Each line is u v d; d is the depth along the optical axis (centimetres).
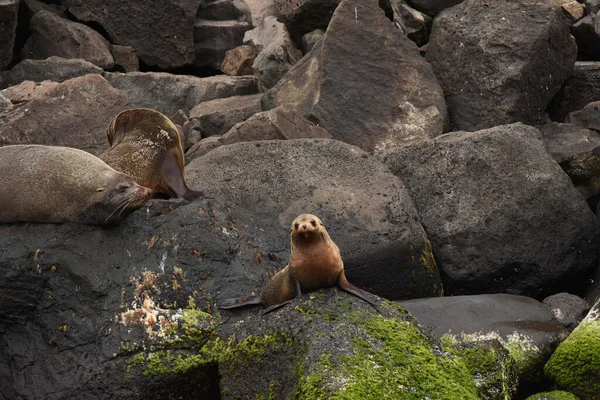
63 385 1248
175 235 1378
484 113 1972
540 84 1973
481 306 1423
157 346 1252
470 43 1994
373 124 1955
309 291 1238
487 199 1650
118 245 1366
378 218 1548
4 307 1318
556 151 1816
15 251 1334
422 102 1975
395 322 1175
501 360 1280
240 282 1368
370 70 1997
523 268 1625
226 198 1606
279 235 1496
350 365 1079
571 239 1645
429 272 1559
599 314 1340
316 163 1645
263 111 2030
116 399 1229
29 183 1397
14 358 1305
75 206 1386
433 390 1082
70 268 1323
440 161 1698
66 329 1291
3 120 1958
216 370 1258
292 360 1132
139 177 1603
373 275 1524
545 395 1248
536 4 2002
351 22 2027
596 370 1259
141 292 1315
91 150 1981
